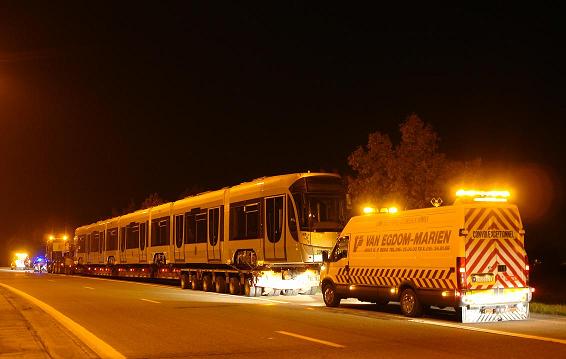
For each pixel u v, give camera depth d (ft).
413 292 52.31
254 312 59.06
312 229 75.66
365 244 58.70
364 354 34.99
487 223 49.32
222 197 94.53
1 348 38.37
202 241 100.17
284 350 36.76
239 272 87.04
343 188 78.69
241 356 35.12
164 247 117.39
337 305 63.21
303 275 79.15
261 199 83.30
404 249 53.72
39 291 98.12
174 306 67.15
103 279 153.07
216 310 61.72
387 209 58.95
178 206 112.37
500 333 42.80
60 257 218.18
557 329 44.93
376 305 64.90
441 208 50.78
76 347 39.22
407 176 84.64
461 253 48.21
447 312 57.06
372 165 87.76
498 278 49.19
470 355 34.24
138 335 44.09
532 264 124.06
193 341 40.91
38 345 39.42
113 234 156.46
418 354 34.73
